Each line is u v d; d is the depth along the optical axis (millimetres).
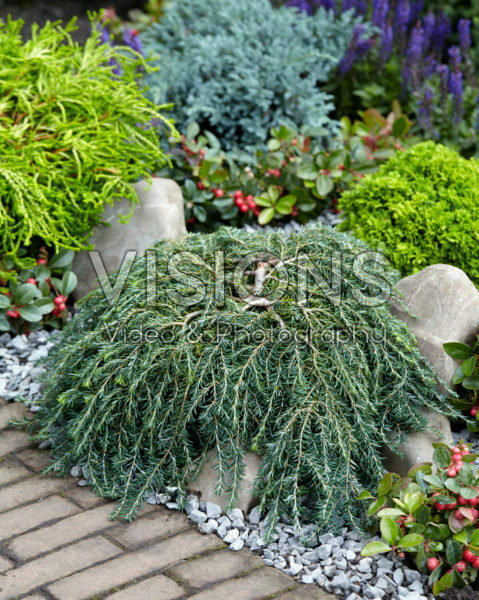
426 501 2424
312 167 4289
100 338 2893
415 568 2426
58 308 3656
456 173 3648
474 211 3514
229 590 2266
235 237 3109
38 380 3291
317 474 2514
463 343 2850
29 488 2754
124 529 2543
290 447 2586
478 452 2961
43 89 4004
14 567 2346
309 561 2414
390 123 4801
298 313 2807
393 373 2787
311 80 4953
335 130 4859
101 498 2705
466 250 3447
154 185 3920
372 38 5590
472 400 2965
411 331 3000
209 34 5406
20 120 3939
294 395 2650
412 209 3559
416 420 2793
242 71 4707
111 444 2799
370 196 3727
